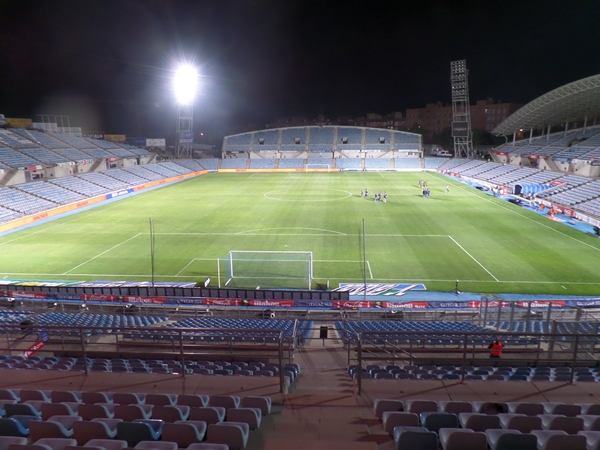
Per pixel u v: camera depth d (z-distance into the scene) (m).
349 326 16.25
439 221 39.94
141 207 49.12
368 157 93.75
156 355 12.48
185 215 44.12
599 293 23.33
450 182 68.94
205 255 30.66
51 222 41.38
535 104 56.91
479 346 13.68
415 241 33.41
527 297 23.00
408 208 46.38
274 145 97.25
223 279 26.28
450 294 23.70
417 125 125.94
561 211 43.00
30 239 35.09
